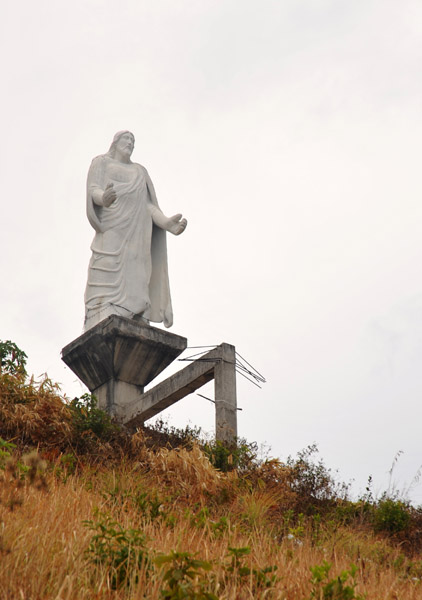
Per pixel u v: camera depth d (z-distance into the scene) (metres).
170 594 9.21
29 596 9.23
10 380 19.98
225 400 21.56
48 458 17.62
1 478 12.89
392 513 17.98
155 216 27.61
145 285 26.70
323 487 19.11
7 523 10.84
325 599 10.21
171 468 18.59
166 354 25.05
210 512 16.78
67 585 9.45
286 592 10.35
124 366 24.67
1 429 18.59
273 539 14.37
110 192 25.94
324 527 16.31
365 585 11.79
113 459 18.19
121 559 10.35
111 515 13.05
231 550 10.77
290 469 19.50
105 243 26.66
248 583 10.37
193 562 9.48
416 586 12.91
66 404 20.05
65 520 11.75
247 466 19.69
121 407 24.34
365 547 15.36
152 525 13.19
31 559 9.79
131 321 24.62
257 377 22.33
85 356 24.92
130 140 28.41
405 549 17.44
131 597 9.54
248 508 16.50
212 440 21.05
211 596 9.16
